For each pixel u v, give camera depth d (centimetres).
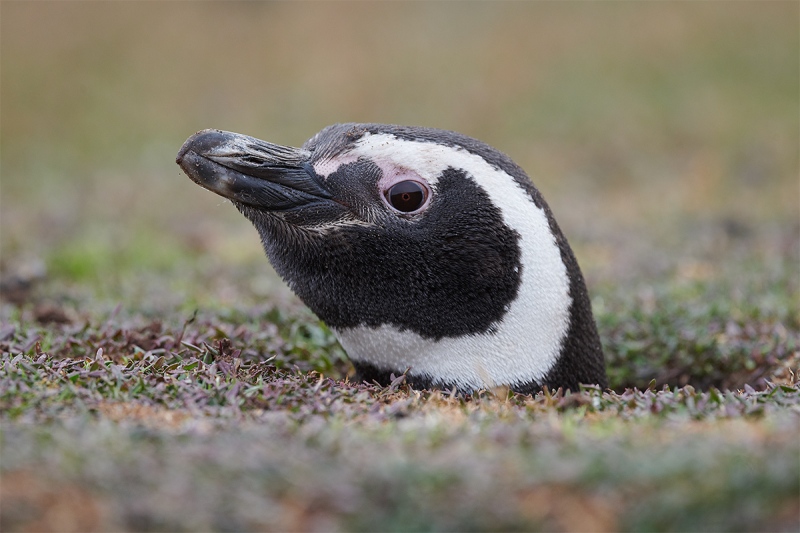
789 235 4481
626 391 1684
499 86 8462
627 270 3862
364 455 1191
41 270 3550
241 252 4416
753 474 1085
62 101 8594
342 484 1099
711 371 2442
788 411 1441
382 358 2009
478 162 1947
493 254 1927
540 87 8381
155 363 1766
